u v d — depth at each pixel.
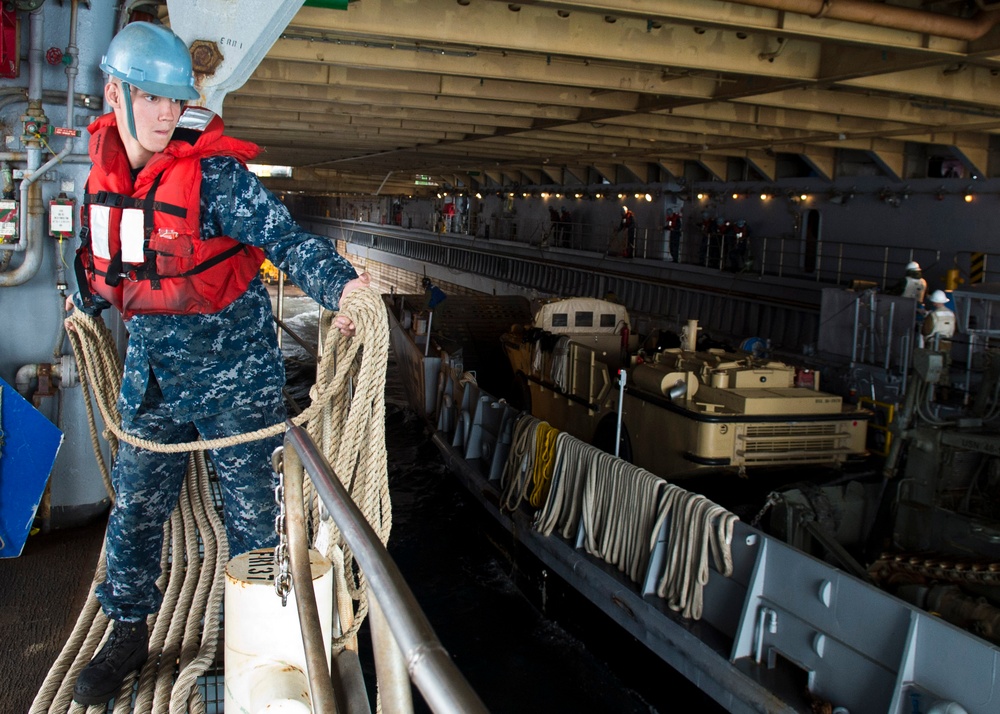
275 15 4.27
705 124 17.50
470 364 18.78
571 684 8.05
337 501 1.41
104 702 2.69
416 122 19.36
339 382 2.22
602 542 8.52
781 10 7.86
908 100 13.44
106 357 3.10
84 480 5.79
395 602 1.01
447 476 13.89
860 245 20.67
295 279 2.31
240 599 2.04
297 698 1.90
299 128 19.52
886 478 8.14
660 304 24.53
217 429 2.63
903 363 12.41
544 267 31.36
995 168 17.38
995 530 6.82
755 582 6.49
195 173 2.29
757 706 6.16
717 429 9.16
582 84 12.27
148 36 2.22
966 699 4.91
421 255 45.69
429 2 9.45
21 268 5.57
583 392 12.03
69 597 4.47
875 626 5.52
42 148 5.51
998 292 12.52
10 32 5.30
